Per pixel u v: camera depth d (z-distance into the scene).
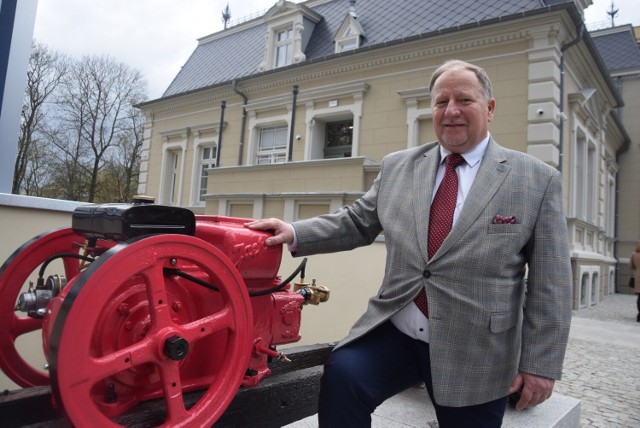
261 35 16.33
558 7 8.57
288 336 1.69
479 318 1.45
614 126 14.69
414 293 1.56
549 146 8.70
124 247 1.10
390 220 1.72
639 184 16.50
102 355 1.21
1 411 1.29
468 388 1.46
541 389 1.43
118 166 20.28
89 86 18.69
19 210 2.28
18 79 2.45
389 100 10.98
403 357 1.64
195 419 1.25
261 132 13.81
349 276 3.93
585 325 7.95
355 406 1.52
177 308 1.37
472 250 1.48
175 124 16.08
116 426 1.13
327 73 12.05
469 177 1.62
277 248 1.62
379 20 12.36
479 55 9.66
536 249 1.51
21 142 13.30
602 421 3.47
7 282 1.54
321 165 9.56
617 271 16.34
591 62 10.66
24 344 2.29
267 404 1.67
